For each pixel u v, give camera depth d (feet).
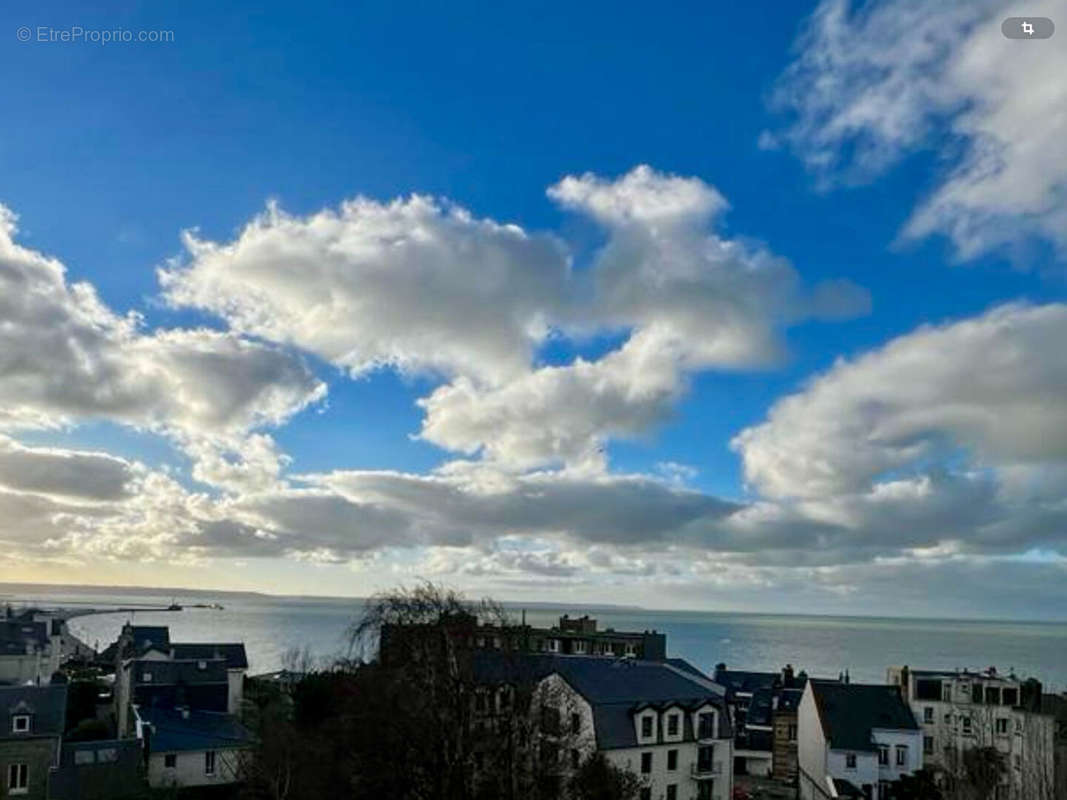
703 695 270.05
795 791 339.57
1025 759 215.10
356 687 192.75
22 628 469.98
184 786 254.68
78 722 337.72
